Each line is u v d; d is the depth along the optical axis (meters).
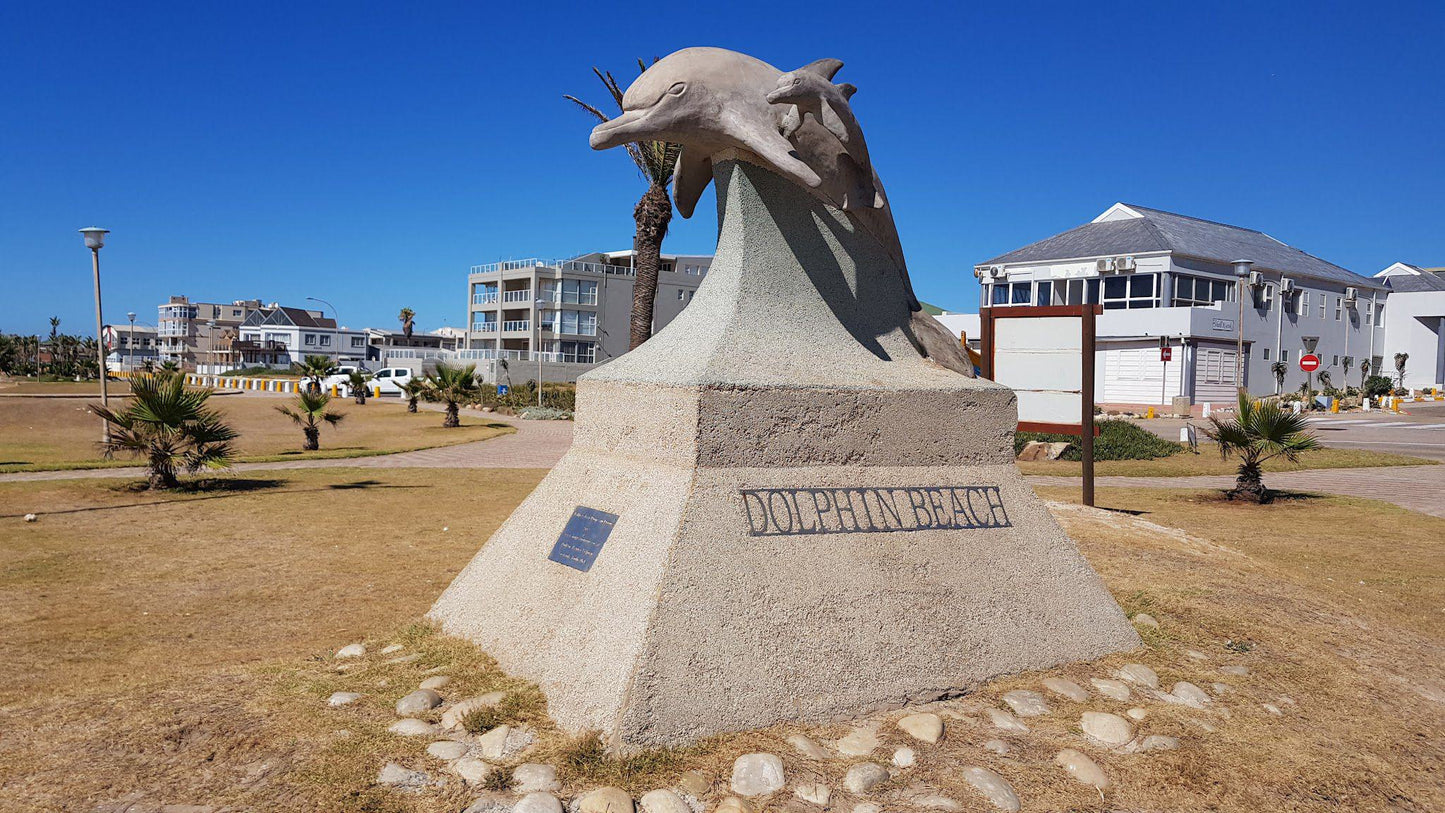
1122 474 14.98
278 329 79.12
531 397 33.31
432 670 4.07
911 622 4.07
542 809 2.86
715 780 3.12
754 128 4.61
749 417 4.10
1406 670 4.81
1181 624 5.22
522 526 4.78
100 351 14.36
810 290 4.97
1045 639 4.43
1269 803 3.25
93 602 5.73
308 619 5.31
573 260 50.84
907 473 4.56
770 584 3.82
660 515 3.92
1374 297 44.22
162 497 10.66
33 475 12.65
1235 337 35.03
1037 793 3.19
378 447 19.06
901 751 3.39
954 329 39.94
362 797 2.93
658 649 3.44
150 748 3.26
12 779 3.01
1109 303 35.19
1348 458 16.98
